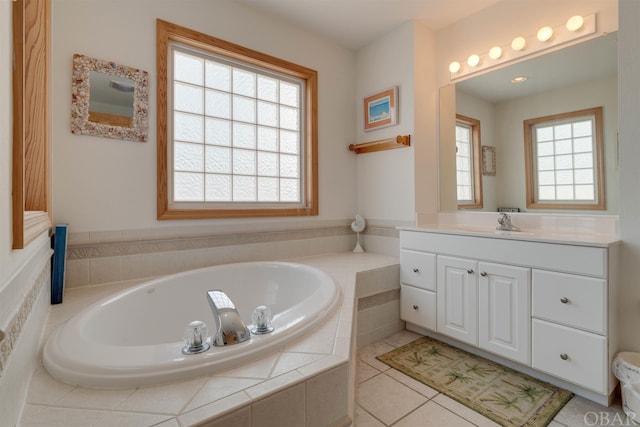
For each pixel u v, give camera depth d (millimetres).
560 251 1528
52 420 668
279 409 783
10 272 626
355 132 3074
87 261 1777
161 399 736
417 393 1573
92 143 1788
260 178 2539
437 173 2697
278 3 2346
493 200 2314
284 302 2090
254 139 2508
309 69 2723
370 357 1958
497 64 2297
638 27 1497
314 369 868
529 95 2129
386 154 2789
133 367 804
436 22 2580
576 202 1903
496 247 1786
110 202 1843
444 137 2646
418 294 2242
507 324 1732
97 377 784
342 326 1168
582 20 1870
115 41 1852
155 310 1686
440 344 2143
